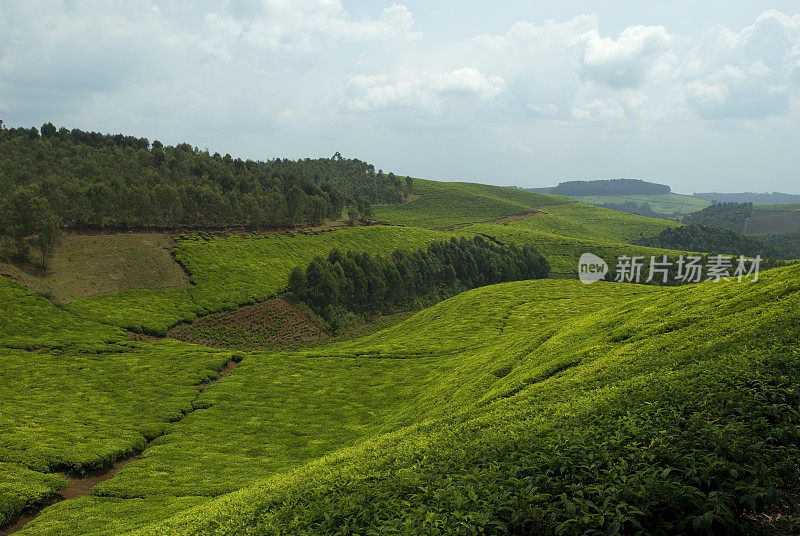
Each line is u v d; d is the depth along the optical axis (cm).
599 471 1285
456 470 1759
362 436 4503
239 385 6581
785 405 1453
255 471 3959
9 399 5853
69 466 4216
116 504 3416
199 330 10262
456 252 17675
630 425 1570
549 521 1122
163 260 12712
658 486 1108
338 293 12875
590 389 2802
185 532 2281
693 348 2742
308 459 4122
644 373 2677
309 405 5806
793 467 1162
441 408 4106
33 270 10619
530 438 1744
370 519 1452
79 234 12769
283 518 1853
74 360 7462
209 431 5081
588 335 4353
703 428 1314
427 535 1200
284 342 10594
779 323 2523
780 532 1061
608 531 1026
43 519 3259
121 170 18725
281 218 17888
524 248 19425
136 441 4831
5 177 14862
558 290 11962
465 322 9312
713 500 1028
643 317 4109
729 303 3406
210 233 15200
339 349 8656
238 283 12519
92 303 10062
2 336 8081
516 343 5534
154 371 7119
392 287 14562
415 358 7325
